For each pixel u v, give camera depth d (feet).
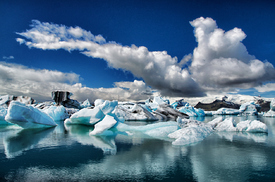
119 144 25.16
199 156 19.24
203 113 137.49
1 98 96.48
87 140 28.09
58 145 24.50
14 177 13.87
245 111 155.84
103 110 46.55
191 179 13.57
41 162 17.35
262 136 31.40
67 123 52.80
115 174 14.47
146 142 26.58
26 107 38.83
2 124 49.62
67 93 111.24
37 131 38.04
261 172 14.92
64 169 15.52
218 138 29.43
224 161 17.63
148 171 15.06
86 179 13.48
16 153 20.45
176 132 31.89
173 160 17.93
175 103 156.04
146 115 75.92
